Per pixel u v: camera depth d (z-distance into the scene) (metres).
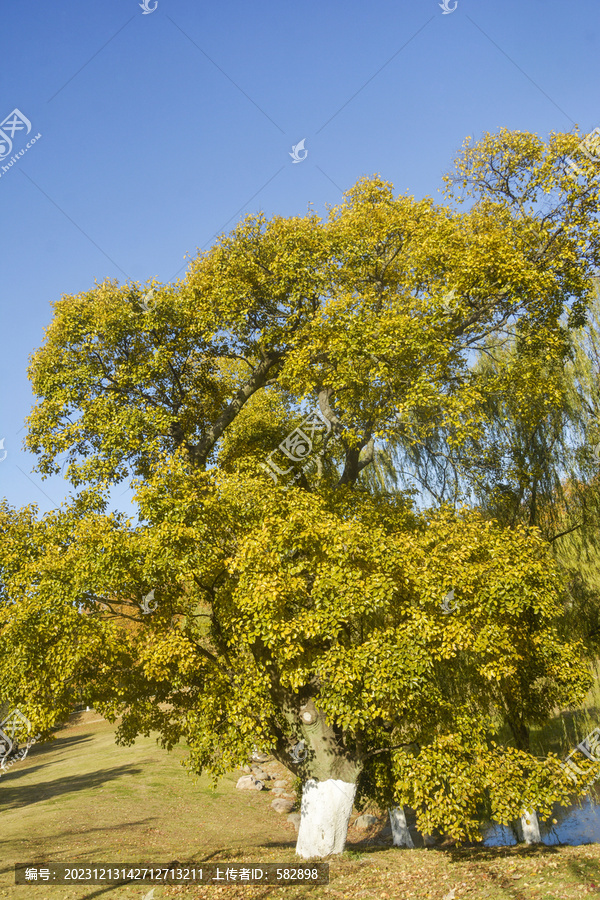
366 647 11.70
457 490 20.16
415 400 14.59
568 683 13.45
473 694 15.12
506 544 12.95
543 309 16.64
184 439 16.94
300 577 12.45
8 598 13.65
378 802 16.62
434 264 16.78
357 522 13.17
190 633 14.34
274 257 17.14
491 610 12.04
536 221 16.86
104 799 25.95
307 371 15.78
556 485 19.11
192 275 17.75
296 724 14.16
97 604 13.46
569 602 18.03
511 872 11.50
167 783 29.47
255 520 13.45
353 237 17.48
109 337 15.84
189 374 17.70
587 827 18.17
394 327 14.91
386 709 11.85
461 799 11.30
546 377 18.97
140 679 14.31
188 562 12.54
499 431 19.89
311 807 14.02
